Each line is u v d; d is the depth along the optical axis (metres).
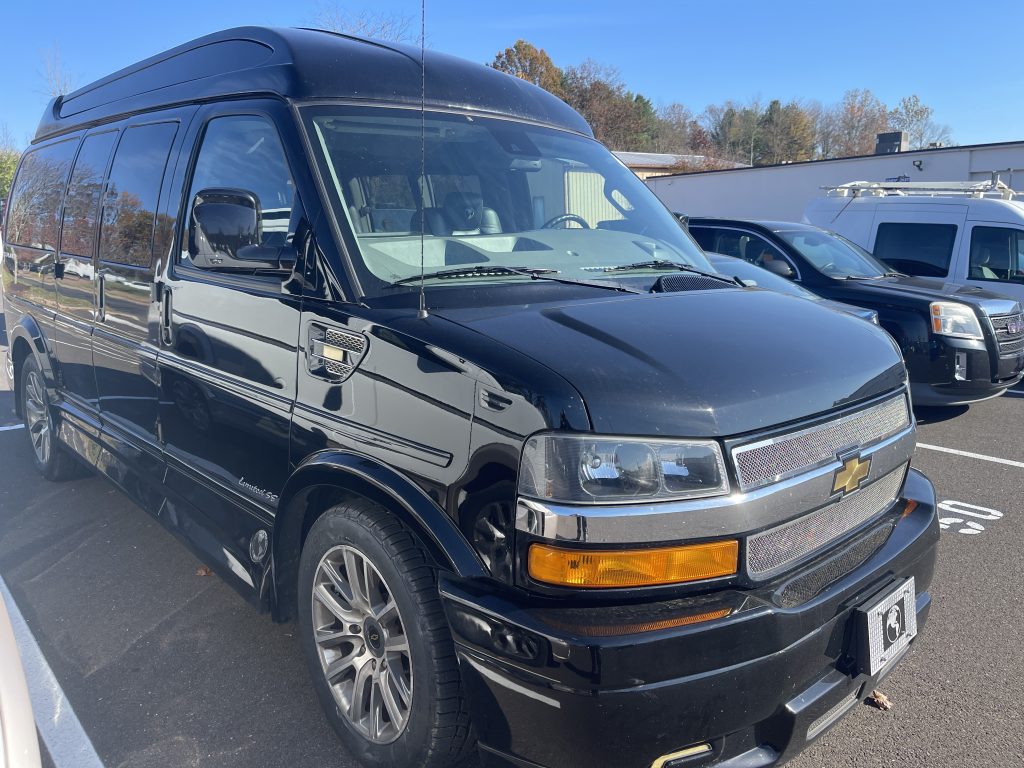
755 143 80.88
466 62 3.92
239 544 3.31
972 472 6.28
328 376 2.76
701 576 2.22
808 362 2.54
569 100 64.50
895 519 2.85
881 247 10.26
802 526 2.44
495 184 3.48
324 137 3.10
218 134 3.51
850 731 3.11
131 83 4.59
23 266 5.68
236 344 3.20
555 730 2.12
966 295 7.59
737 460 2.24
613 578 2.16
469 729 2.48
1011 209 9.36
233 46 3.73
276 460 3.03
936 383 7.37
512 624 2.15
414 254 2.99
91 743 3.03
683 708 2.10
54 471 5.62
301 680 3.43
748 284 3.41
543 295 2.86
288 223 3.02
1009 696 3.34
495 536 2.25
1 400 8.60
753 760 2.29
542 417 2.16
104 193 4.42
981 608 4.10
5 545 4.78
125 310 4.09
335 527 2.73
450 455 2.36
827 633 2.35
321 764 2.92
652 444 2.17
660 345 2.42
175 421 3.72
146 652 3.64
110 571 4.43
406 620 2.49
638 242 3.73
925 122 80.44
